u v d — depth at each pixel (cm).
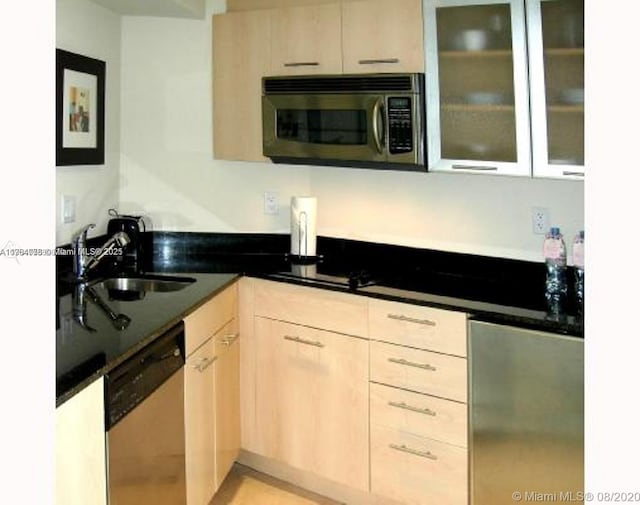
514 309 220
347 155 267
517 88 224
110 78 311
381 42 260
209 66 320
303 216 311
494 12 224
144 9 302
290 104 280
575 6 207
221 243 334
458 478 231
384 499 264
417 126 249
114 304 229
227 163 329
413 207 298
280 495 282
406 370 240
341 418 261
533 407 211
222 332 265
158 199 331
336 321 258
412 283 265
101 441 167
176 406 217
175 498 217
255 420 286
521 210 268
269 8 303
